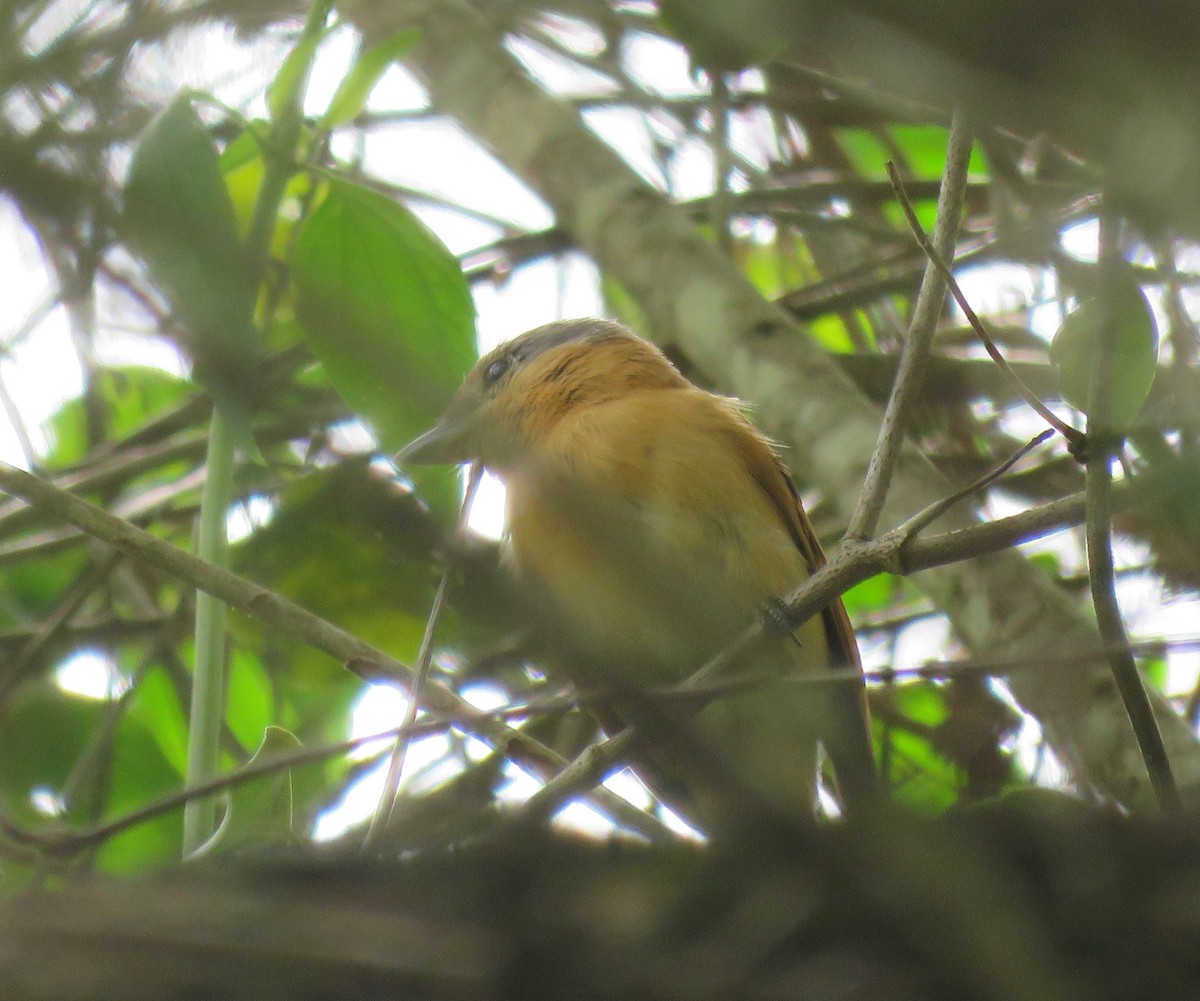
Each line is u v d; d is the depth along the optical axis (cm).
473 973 393
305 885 410
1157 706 769
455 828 555
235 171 676
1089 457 515
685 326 966
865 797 415
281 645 994
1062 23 284
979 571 826
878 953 383
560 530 775
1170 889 388
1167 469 468
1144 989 379
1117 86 287
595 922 404
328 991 392
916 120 874
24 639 1039
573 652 478
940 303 624
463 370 636
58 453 1201
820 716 784
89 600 1168
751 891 402
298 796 952
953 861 385
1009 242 820
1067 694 770
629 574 770
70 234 457
